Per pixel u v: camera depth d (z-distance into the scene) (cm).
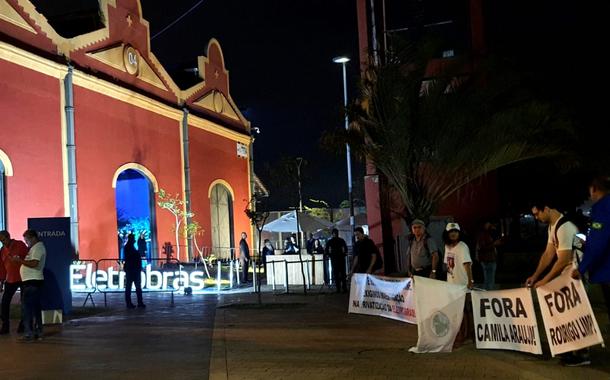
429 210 1483
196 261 2723
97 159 2297
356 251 1628
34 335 1083
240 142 3538
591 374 679
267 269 2203
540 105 1437
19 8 1981
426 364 776
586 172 1736
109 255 2312
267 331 1102
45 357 920
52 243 1312
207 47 3284
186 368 819
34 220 1315
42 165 2023
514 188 2297
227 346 960
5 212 1881
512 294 788
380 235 2208
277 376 747
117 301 1750
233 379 739
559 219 736
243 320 1266
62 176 2105
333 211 3903
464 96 1434
